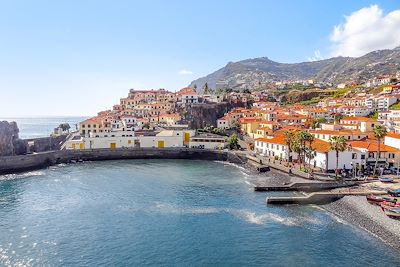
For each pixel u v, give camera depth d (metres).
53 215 73.56
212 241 59.78
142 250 56.22
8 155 140.00
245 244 58.50
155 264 51.47
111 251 55.81
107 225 67.50
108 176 116.12
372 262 51.81
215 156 156.25
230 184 102.94
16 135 153.00
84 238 61.03
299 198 81.56
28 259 52.69
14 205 81.25
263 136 169.88
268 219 70.81
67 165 141.12
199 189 96.38
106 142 166.00
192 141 169.88
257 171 121.75
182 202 83.25
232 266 50.84
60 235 62.41
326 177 100.19
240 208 78.38
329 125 162.25
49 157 140.75
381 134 102.75
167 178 112.56
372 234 62.28
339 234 62.47
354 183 93.56
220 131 196.12
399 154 109.12
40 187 99.94
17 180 110.56
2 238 60.94
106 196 88.81
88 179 111.06
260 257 53.66
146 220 70.31
